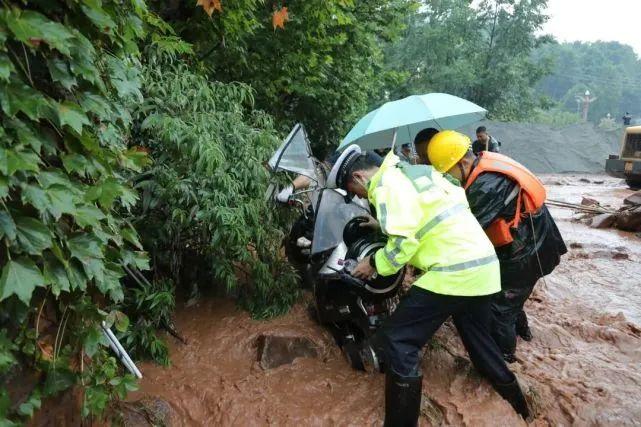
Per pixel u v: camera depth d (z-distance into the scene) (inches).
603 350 162.9
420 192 109.0
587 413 124.6
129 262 94.0
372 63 369.4
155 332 149.3
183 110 148.8
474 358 123.9
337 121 340.5
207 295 172.2
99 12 75.5
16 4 67.9
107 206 81.3
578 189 767.7
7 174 62.9
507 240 131.2
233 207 144.3
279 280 163.6
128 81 94.0
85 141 77.9
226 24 218.4
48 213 73.5
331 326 148.6
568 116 2180.1
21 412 74.7
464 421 119.3
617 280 247.8
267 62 266.8
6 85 64.4
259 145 161.9
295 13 255.3
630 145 746.2
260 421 120.4
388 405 111.0
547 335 168.7
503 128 1092.5
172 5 216.2
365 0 323.3
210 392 128.6
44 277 71.0
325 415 121.0
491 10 1298.0
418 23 1316.4
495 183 128.0
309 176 155.2
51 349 82.7
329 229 145.7
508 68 1261.1
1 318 71.3
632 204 403.9
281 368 138.9
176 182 135.9
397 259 105.0
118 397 108.6
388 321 113.7
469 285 106.8
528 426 121.6
